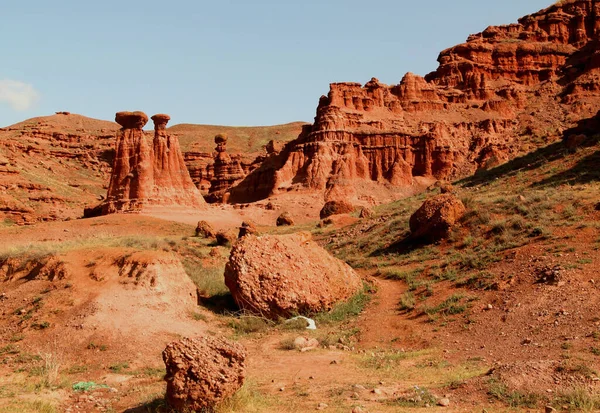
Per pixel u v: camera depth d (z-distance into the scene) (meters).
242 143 178.12
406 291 21.30
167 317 18.34
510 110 110.38
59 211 83.75
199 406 10.62
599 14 125.19
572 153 35.16
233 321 19.50
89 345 16.12
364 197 88.12
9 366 14.98
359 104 103.38
